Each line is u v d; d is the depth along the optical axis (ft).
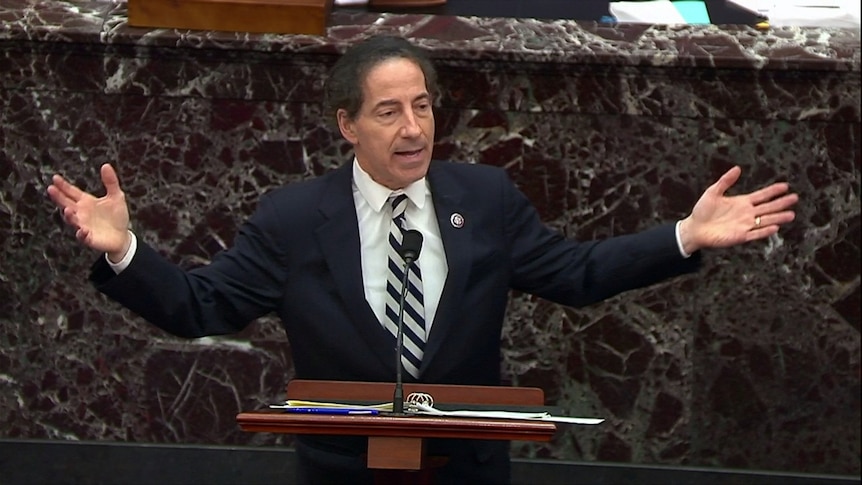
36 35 56.54
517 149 57.82
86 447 59.47
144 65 57.36
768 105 57.26
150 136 58.03
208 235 58.65
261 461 59.31
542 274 44.68
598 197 58.08
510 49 56.39
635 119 57.57
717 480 59.06
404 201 43.42
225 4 56.80
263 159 58.13
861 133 57.52
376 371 42.55
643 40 57.41
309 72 57.21
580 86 57.21
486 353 43.93
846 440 59.00
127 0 58.08
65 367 59.36
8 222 58.59
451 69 57.06
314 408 36.81
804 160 57.77
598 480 59.26
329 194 43.98
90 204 40.24
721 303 58.54
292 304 43.47
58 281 58.90
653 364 58.90
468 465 42.63
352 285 42.83
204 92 57.47
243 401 59.47
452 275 42.75
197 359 59.26
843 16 62.49
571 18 61.21
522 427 34.63
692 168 57.82
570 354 58.95
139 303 41.47
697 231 42.70
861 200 57.93
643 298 58.54
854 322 58.49
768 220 42.27
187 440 59.72
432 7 61.87
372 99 41.86
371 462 35.27
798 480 58.95
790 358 58.80
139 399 59.52
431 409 37.58
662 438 59.26
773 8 63.36
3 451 59.36
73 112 57.88
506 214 44.52
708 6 62.80
